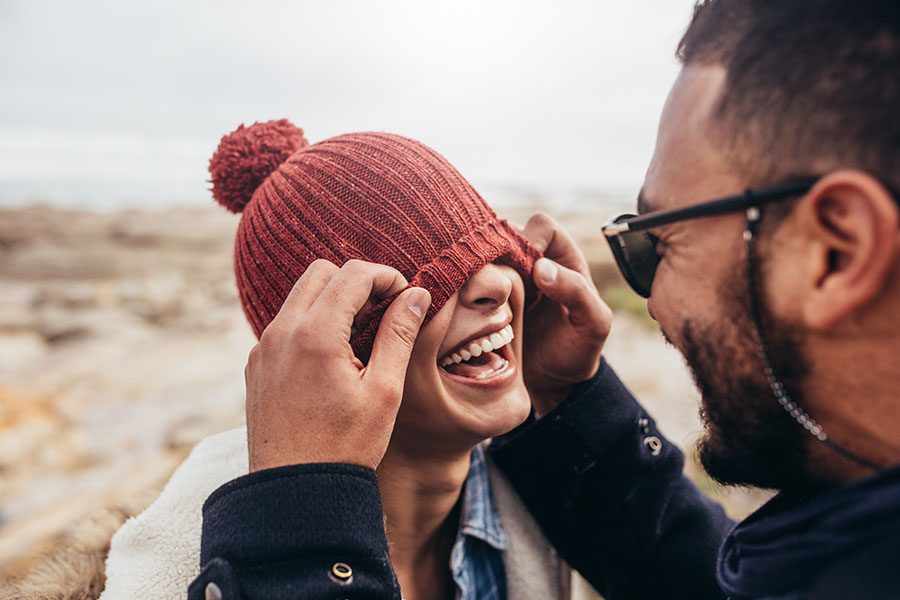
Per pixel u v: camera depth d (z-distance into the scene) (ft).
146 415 20.80
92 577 4.15
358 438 3.09
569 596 4.81
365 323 3.65
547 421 4.54
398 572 4.36
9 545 11.93
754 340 2.69
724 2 2.81
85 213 71.92
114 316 34.68
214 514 3.01
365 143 4.35
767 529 2.77
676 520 4.35
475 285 4.02
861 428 2.51
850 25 2.36
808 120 2.39
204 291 41.81
